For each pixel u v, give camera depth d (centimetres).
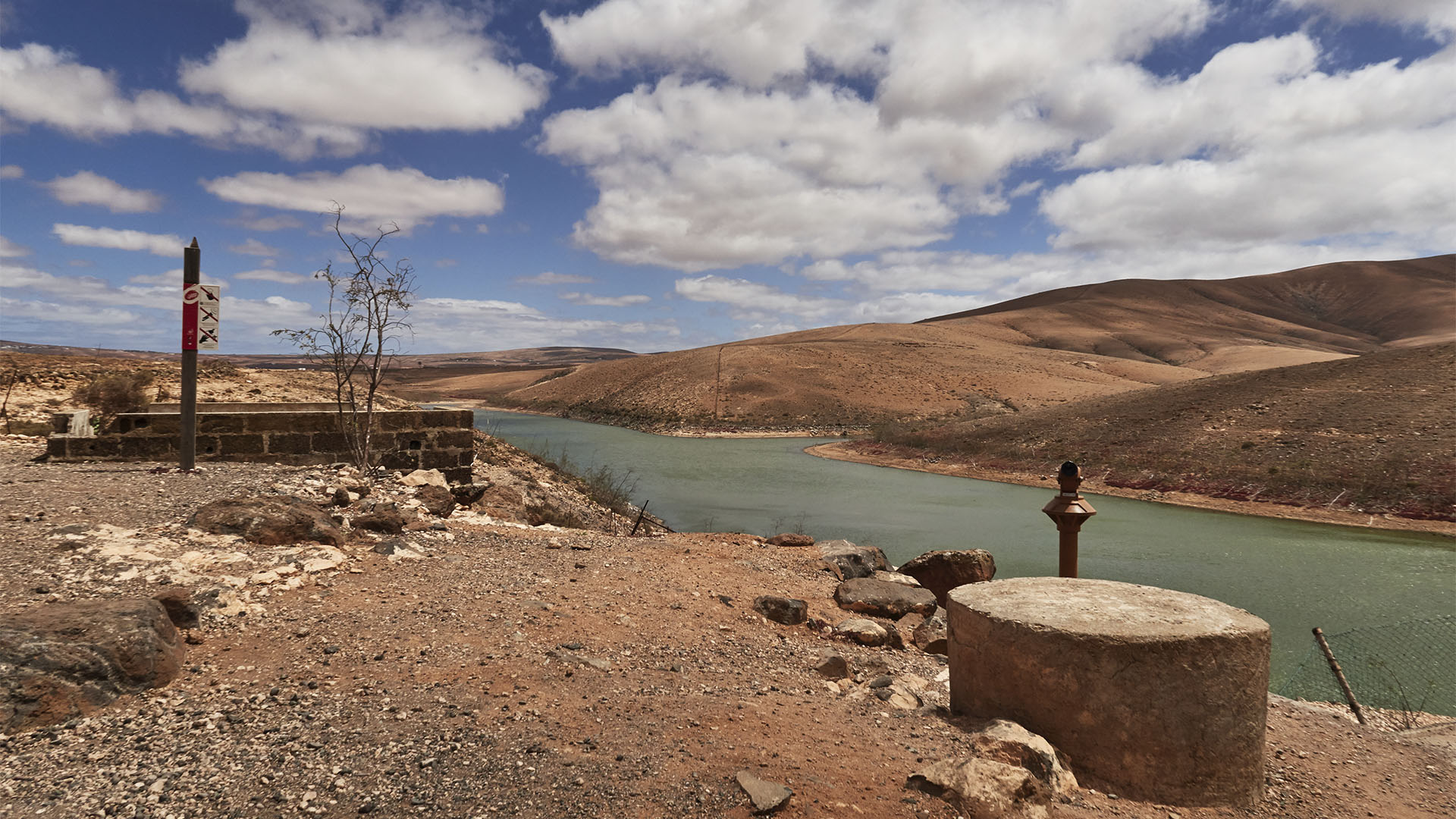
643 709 456
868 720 471
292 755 363
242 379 3494
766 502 3203
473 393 16200
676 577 843
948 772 366
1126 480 3691
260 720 398
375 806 326
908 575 1078
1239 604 1681
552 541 955
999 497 3450
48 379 2733
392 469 1324
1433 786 482
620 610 688
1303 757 510
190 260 1005
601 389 11988
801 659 633
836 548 1076
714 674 559
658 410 9219
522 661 519
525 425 9019
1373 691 1040
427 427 1345
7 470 961
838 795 356
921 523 2709
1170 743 395
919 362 10919
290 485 935
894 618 836
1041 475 4050
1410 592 1784
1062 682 409
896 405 8975
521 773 361
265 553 681
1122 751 398
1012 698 433
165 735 375
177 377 3167
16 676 373
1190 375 12512
